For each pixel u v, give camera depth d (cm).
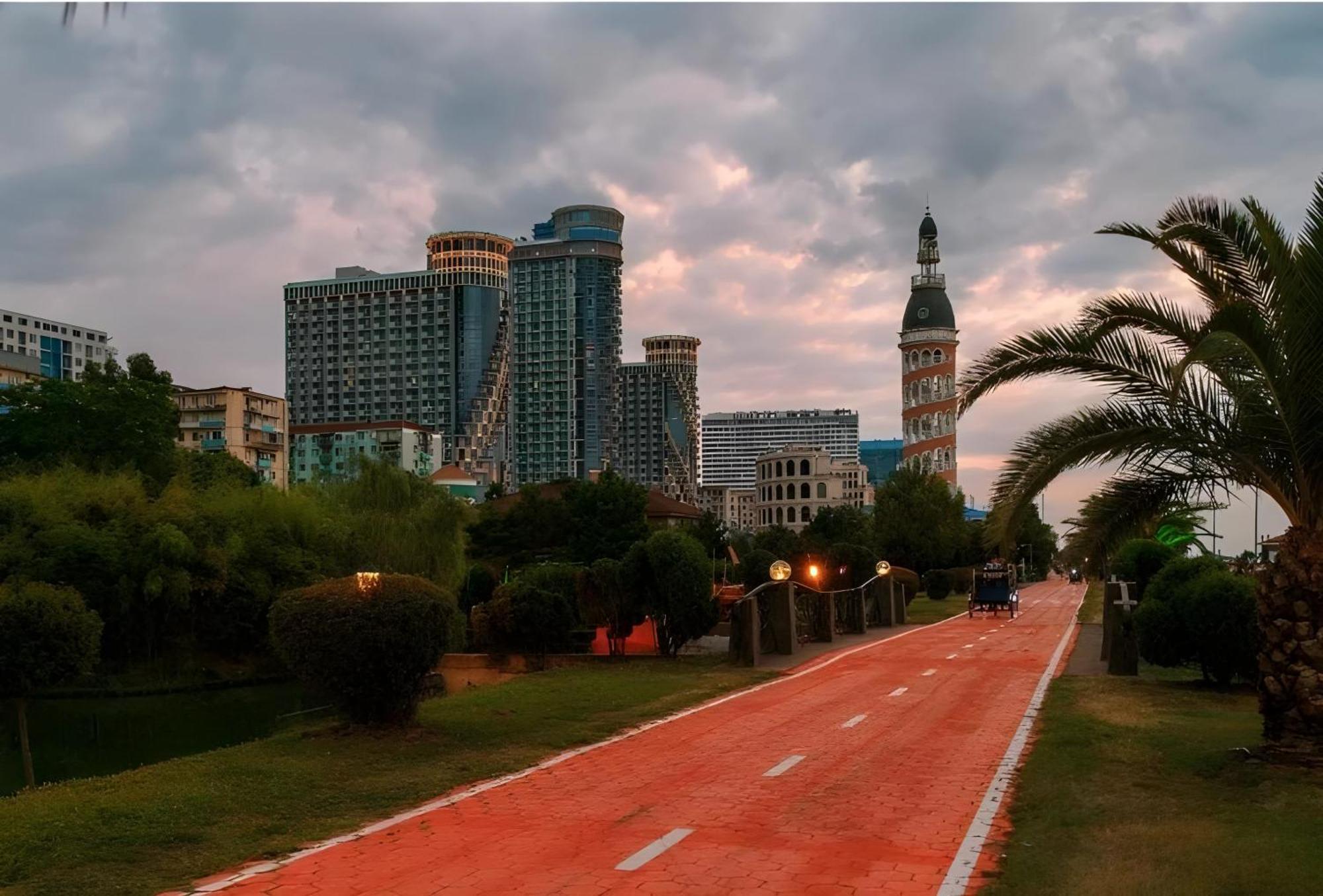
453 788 1162
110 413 5488
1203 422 1205
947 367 12988
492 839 927
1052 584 10562
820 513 8069
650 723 1658
